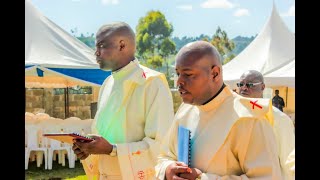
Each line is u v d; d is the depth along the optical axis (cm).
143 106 370
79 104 1752
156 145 361
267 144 244
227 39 4862
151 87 370
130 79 370
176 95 1686
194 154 257
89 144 348
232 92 260
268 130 247
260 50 1494
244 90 452
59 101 1725
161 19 4959
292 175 377
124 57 375
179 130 268
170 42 4941
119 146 357
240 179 242
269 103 248
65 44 1237
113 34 372
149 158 362
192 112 270
